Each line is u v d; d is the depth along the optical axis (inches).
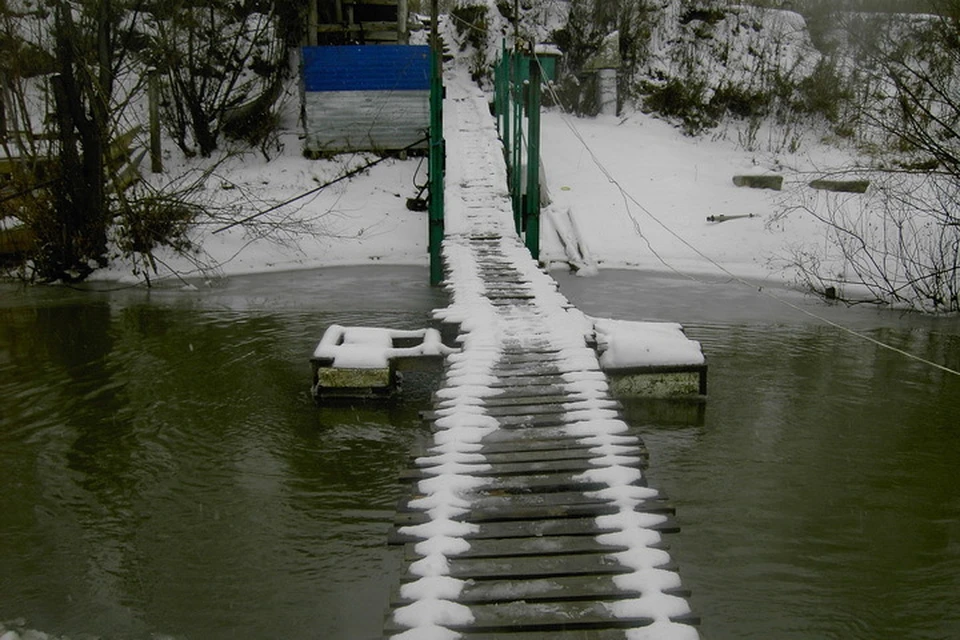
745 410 328.5
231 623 196.1
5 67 642.8
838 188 698.2
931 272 520.7
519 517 177.8
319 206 706.8
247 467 279.0
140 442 299.3
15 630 192.7
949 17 550.0
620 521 174.1
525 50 612.7
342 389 338.0
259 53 840.9
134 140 772.6
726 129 888.3
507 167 668.1
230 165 762.8
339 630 193.3
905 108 518.3
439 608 144.9
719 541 230.2
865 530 236.2
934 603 202.8
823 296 538.3
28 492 261.1
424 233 687.1
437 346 340.2
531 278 413.4
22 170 590.6
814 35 978.7
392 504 252.5
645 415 323.3
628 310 495.8
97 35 608.7
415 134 781.9
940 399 340.5
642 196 730.2
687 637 136.3
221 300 523.5
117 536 235.0
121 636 191.0
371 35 874.1
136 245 616.4
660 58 962.1
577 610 145.1
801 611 199.5
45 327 459.2
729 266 617.0
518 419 231.9
